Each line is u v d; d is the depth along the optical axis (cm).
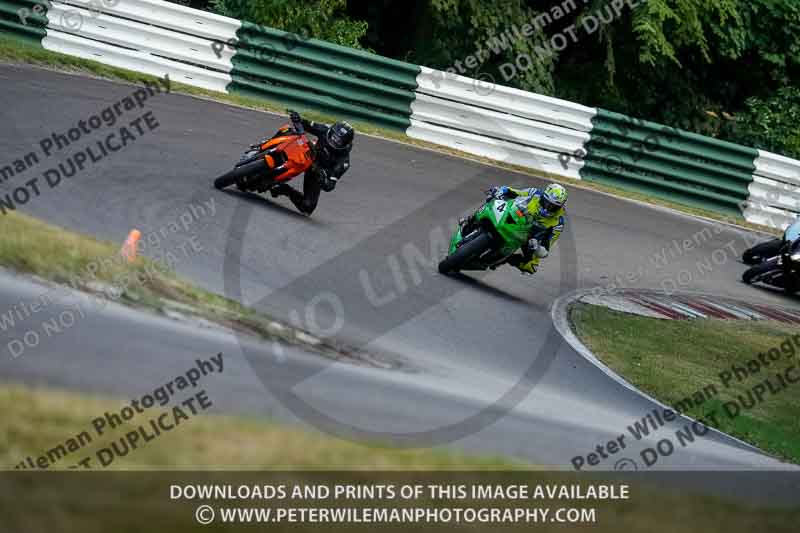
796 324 4922
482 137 6556
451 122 6525
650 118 9012
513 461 2197
